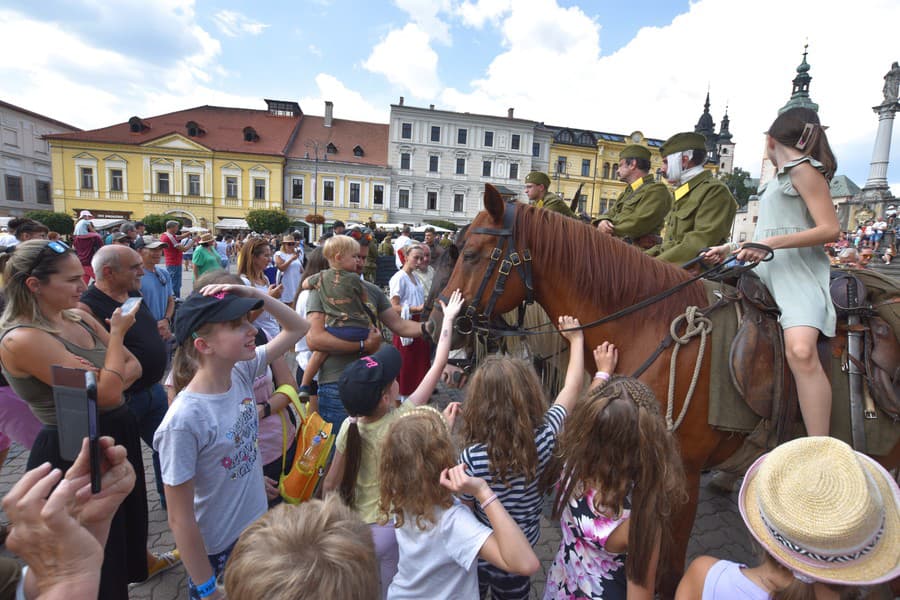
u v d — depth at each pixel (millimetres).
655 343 2080
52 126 44812
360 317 3234
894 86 18625
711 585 1288
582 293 2213
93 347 2189
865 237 16672
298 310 4258
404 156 45125
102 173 39938
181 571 2660
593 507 1508
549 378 3139
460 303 2293
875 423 1908
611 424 1438
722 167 47656
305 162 43188
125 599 1939
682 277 2215
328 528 1080
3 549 2840
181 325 1703
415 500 1525
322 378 3340
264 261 4668
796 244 1840
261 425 2586
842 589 1129
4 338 1852
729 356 1941
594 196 49375
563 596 1626
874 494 1072
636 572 1388
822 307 1896
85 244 8391
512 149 46406
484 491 1469
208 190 41469
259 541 1048
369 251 10461
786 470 1146
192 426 1645
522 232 2266
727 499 3543
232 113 46531
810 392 1844
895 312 1971
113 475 1103
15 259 1908
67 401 1070
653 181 3498
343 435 2131
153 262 4969
